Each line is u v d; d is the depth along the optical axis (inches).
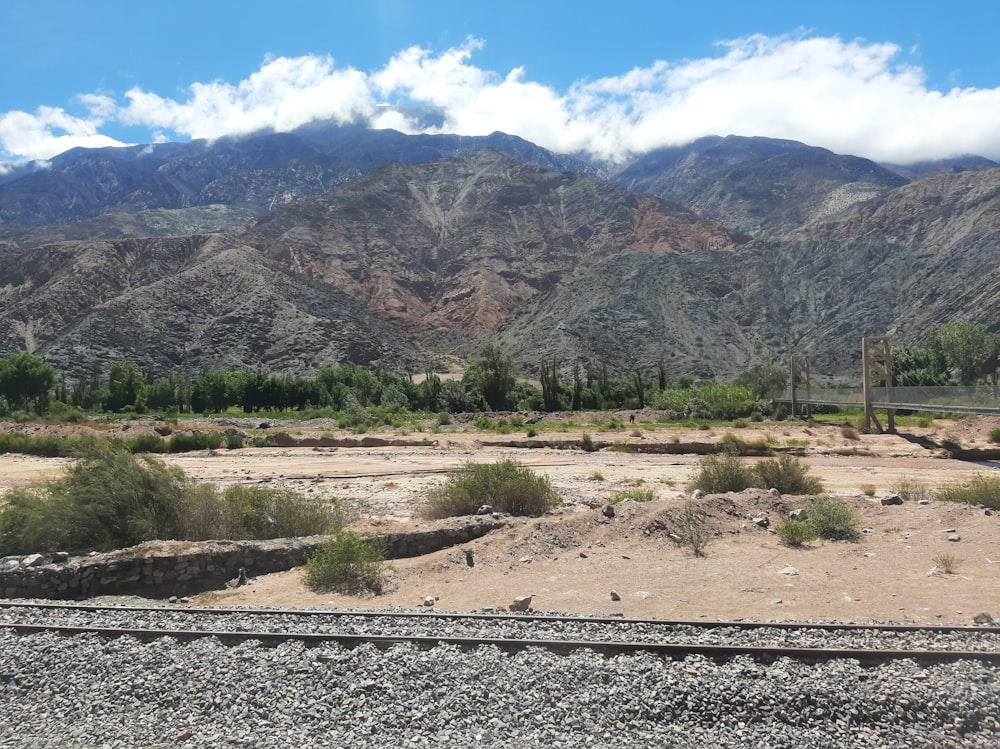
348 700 260.4
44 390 3496.6
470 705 254.5
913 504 635.5
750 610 370.0
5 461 1386.6
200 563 493.7
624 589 421.1
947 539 518.9
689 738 235.9
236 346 7155.5
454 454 1501.0
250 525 595.8
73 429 2005.4
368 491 932.6
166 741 240.2
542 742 233.9
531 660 284.8
